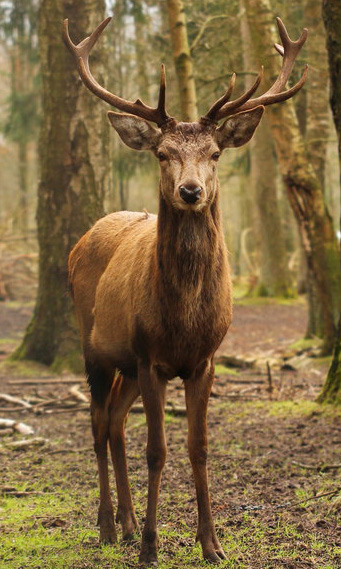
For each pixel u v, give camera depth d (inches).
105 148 535.5
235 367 596.1
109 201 543.2
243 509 247.1
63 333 552.4
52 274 559.5
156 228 224.1
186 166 197.5
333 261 542.0
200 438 210.8
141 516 244.2
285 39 233.3
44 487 281.0
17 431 372.8
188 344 207.6
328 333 567.2
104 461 239.1
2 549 214.7
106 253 256.2
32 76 1355.8
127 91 869.8
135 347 216.2
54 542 221.8
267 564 199.0
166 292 205.5
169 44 745.6
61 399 441.1
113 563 203.3
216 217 208.5
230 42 617.3
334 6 347.9
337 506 238.8
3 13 1138.7
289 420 378.3
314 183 528.4
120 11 824.3
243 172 1056.2
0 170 2054.6
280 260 1119.0
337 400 383.6
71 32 523.2
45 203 556.1
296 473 287.4
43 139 551.2
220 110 211.9
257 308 1037.8
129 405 241.6
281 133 527.8
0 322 946.1
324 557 202.8
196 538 208.8
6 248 1291.8
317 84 679.1
